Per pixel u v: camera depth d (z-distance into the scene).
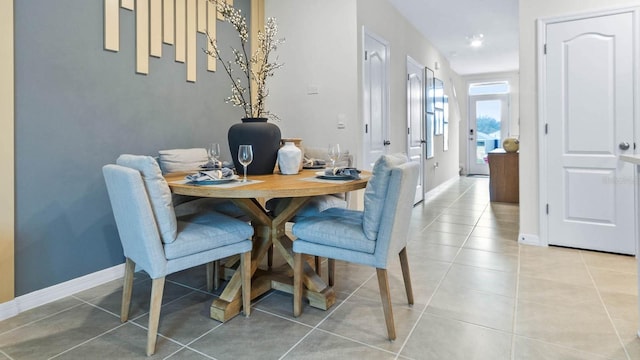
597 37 2.98
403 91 5.15
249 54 3.81
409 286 2.16
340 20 3.72
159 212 1.72
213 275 2.45
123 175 1.67
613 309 2.07
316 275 2.26
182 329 1.92
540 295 2.27
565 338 1.78
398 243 1.93
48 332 1.90
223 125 3.52
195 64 3.19
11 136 2.04
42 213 2.21
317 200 2.65
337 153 2.27
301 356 1.67
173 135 3.02
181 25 3.05
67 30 2.28
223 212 2.59
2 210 2.02
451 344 1.75
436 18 5.15
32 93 2.13
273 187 1.82
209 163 2.47
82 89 2.38
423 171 5.96
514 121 9.08
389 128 4.60
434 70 6.63
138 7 2.70
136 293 2.40
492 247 3.29
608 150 3.01
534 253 3.10
